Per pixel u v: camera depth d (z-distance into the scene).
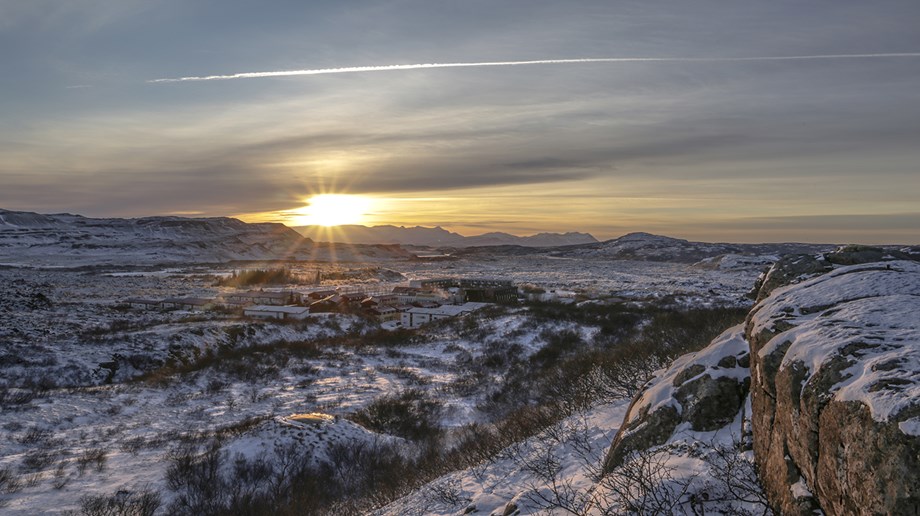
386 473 16.25
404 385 35.03
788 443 5.06
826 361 4.67
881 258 8.23
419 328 61.00
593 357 21.97
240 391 33.81
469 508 9.25
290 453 18.56
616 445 8.12
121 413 28.28
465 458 13.59
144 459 19.78
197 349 47.66
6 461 19.50
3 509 15.09
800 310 6.46
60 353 40.56
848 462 3.89
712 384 7.51
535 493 8.26
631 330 36.88
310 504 14.77
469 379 34.31
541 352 37.75
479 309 69.81
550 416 13.45
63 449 21.44
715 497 5.78
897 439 3.44
